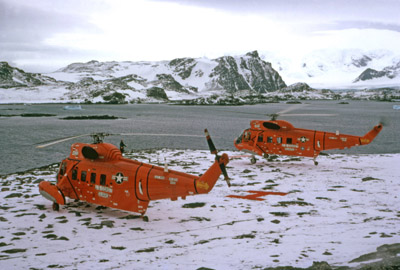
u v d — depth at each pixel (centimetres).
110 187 1491
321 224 1312
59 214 1527
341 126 11462
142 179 1413
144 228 1334
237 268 879
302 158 3145
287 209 1556
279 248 1037
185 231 1289
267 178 2280
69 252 1074
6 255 1051
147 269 912
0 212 1547
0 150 4925
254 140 2747
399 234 1125
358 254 904
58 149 5109
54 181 2194
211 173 1309
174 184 1354
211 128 10188
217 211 1550
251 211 1540
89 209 1611
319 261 883
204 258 980
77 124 11644
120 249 1100
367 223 1299
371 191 1875
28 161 4034
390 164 2788
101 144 1560
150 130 9394
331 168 2634
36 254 1059
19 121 12988
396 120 14975
